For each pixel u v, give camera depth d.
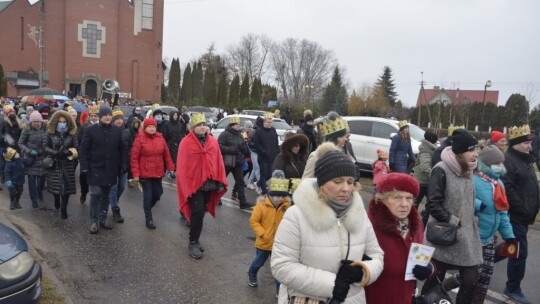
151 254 6.02
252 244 6.58
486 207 4.16
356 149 13.45
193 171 5.90
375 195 2.98
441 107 45.62
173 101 53.28
